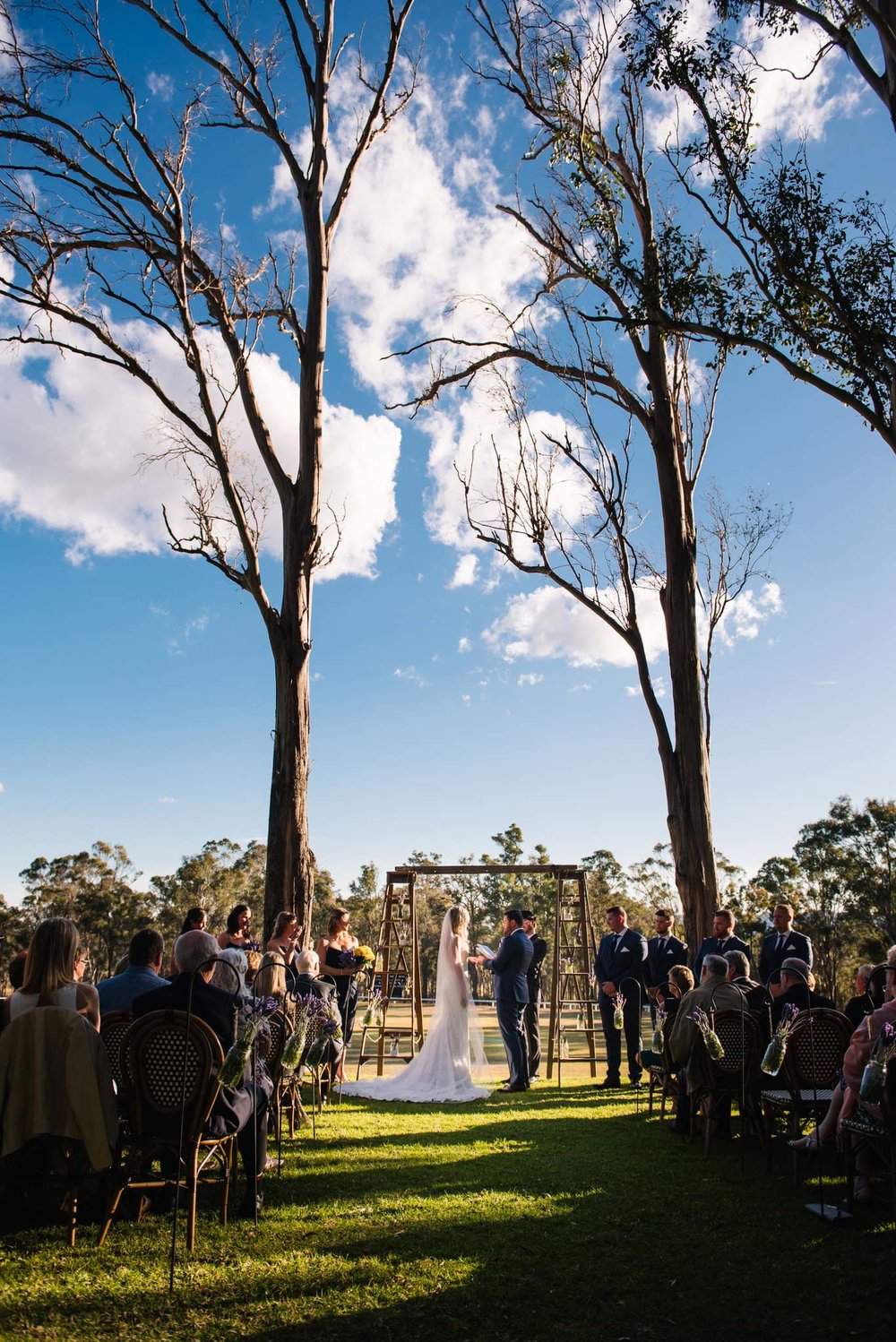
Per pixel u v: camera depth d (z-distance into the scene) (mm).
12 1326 3629
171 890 61438
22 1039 4508
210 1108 4652
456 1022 11375
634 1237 4898
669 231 10539
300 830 12453
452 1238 4875
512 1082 11633
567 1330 3730
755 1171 6508
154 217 12500
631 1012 11844
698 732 15211
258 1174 5371
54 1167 4527
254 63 13492
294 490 13336
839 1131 5367
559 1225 5145
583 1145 7539
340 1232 4965
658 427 16094
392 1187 6031
